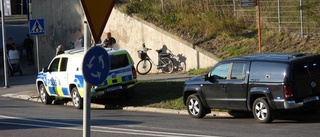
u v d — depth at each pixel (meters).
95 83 8.82
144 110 22.56
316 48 26.53
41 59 41.34
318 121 17.53
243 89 17.89
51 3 39.56
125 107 23.20
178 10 32.94
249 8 30.88
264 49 27.83
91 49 8.75
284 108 16.88
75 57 23.88
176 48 31.16
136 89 25.22
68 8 37.84
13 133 17.88
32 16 42.12
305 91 17.05
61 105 25.62
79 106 23.67
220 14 31.34
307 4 29.41
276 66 17.11
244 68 17.95
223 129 16.75
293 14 29.09
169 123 18.59
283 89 16.83
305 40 27.41
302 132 15.58
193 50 30.27
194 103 19.61
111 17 34.34
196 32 31.16
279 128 16.42
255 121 18.12
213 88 18.83
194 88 19.44
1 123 20.22
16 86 32.66
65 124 19.50
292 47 27.25
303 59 17.12
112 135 16.64
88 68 8.73
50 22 39.91
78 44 36.06
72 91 23.95
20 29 62.50
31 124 19.75
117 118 20.42
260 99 17.48
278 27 28.91
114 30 34.28
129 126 18.31
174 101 22.69
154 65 31.73
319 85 17.39
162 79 28.08
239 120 18.59
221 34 30.42
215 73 18.89
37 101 27.47
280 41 27.98
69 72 24.02
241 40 29.34
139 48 33.03
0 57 45.50
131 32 33.41
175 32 31.48
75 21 37.34
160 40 31.92
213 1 32.19
